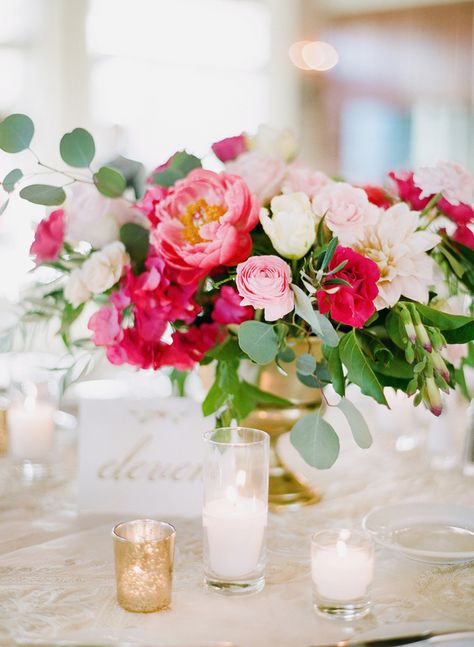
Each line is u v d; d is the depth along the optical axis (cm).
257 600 95
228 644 81
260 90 404
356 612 90
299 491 127
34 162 343
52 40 348
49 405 139
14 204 301
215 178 108
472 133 399
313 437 102
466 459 140
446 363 108
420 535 110
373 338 105
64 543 110
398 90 397
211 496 97
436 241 102
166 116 388
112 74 372
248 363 117
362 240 103
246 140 132
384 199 117
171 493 122
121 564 91
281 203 102
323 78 403
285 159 133
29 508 123
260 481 97
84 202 115
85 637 85
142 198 128
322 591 90
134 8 370
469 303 123
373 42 396
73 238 115
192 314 108
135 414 123
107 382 178
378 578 101
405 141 403
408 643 84
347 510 123
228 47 395
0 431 147
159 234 106
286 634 87
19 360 141
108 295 119
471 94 394
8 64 347
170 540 91
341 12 397
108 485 122
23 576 100
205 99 395
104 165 130
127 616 90
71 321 123
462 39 388
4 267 274
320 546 91
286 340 108
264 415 123
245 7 394
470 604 94
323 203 105
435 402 95
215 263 104
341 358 98
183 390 140
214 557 96
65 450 149
